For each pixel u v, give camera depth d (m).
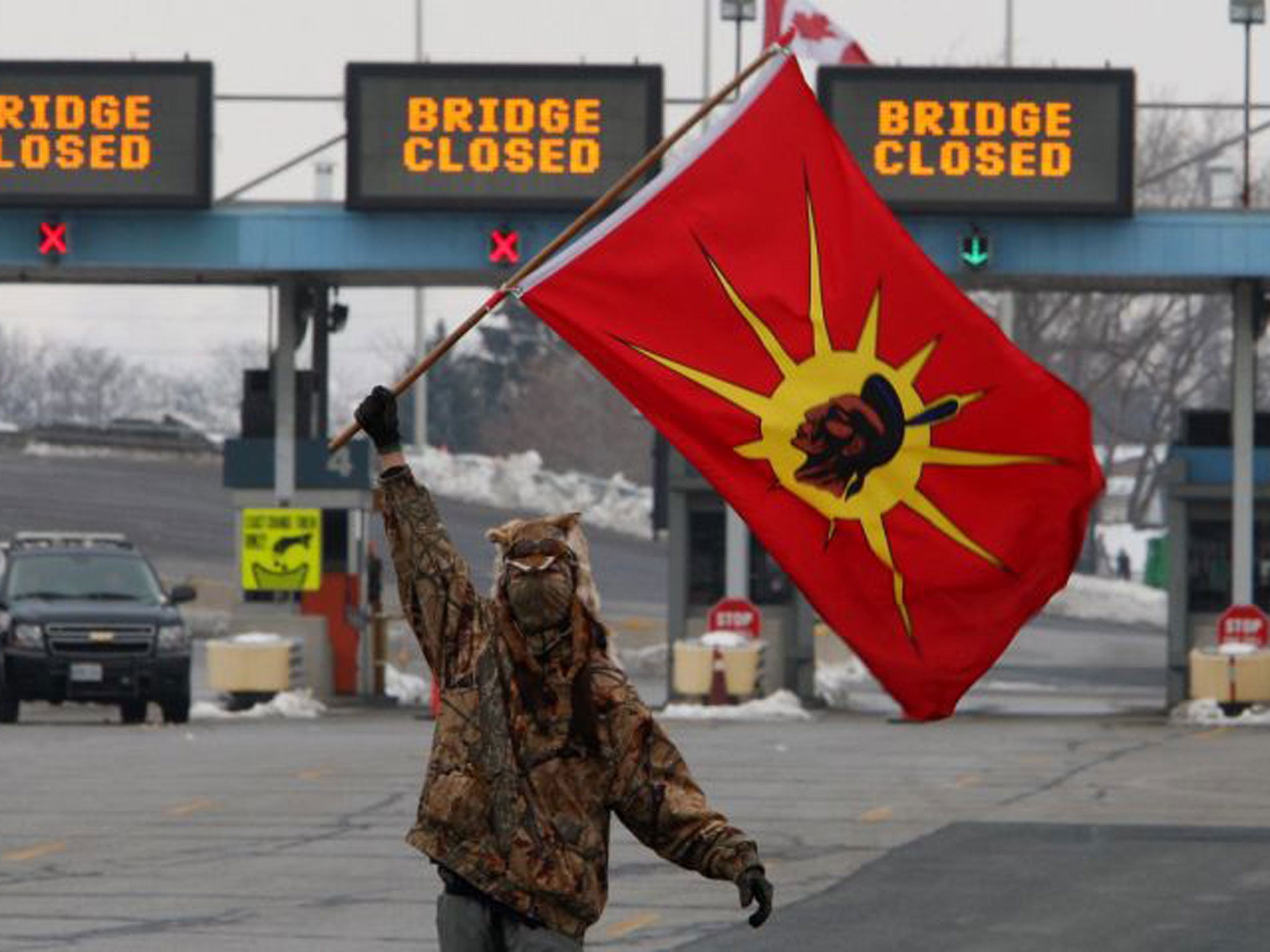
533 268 26.19
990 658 26.81
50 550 95.94
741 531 107.94
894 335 26.72
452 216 104.12
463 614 21.17
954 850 50.47
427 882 45.44
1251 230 103.94
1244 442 106.56
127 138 103.19
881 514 26.67
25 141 103.19
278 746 77.62
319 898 43.31
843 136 103.44
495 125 103.00
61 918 40.84
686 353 26.59
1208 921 40.91
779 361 26.69
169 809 57.91
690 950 37.75
